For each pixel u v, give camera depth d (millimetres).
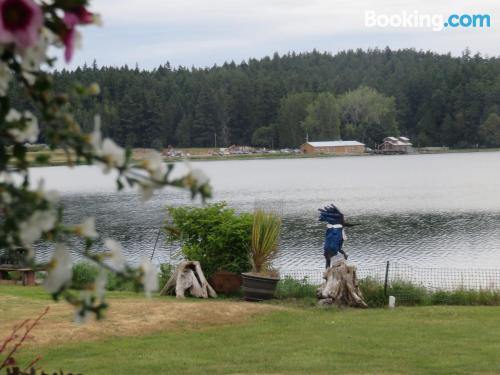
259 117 149750
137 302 14914
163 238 35031
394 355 11250
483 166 101375
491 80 151875
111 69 140875
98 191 71500
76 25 1919
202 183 2006
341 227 16594
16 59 1993
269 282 16766
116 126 128750
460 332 13000
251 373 10141
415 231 36438
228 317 14086
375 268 26156
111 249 2041
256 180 82438
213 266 18391
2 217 1924
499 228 36781
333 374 10102
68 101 2033
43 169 135750
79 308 2010
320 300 16188
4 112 2102
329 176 87125
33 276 18875
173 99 147250
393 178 80438
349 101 158375
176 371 10219
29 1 1677
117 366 10391
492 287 17828
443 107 153875
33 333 11883
